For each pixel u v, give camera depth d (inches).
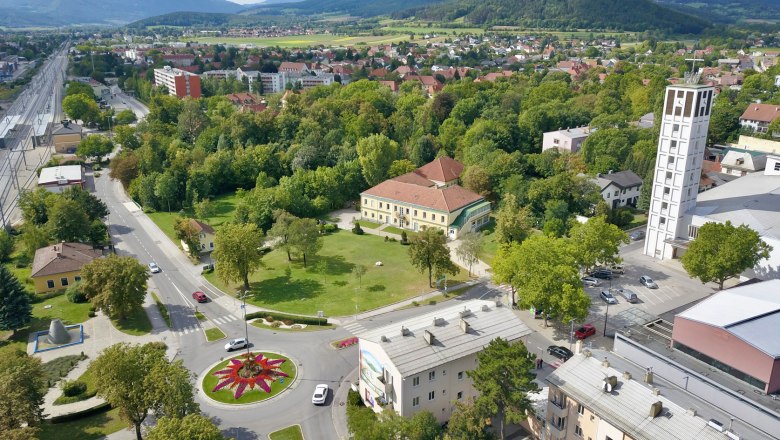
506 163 6865.2
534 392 2743.6
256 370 3617.1
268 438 3024.1
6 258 5561.0
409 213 6368.1
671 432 2401.6
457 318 3373.5
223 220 6771.7
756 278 4409.5
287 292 4805.6
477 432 2628.0
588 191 6122.1
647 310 4259.4
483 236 5556.1
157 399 2694.4
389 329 3314.5
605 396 2652.6
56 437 3036.4
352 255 5659.5
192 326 4234.7
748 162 7091.5
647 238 5344.5
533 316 4264.3
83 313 4426.7
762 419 2491.4
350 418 3029.0
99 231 5949.8
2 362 2945.4
